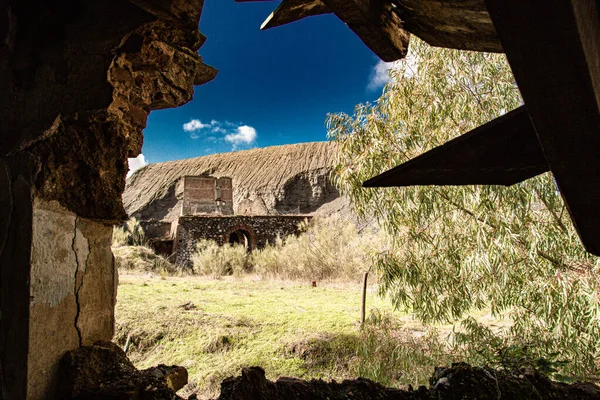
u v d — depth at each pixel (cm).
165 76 253
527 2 73
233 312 728
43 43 230
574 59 79
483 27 197
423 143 451
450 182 180
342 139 498
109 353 233
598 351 403
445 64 461
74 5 230
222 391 208
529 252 394
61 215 220
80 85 221
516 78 88
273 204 4862
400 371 441
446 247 449
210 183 2466
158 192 5434
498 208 405
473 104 441
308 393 217
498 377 218
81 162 228
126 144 248
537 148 144
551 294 390
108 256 252
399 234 472
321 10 217
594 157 100
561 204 402
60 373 212
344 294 969
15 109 228
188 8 198
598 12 85
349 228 1352
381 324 484
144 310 682
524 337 413
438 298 465
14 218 206
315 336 569
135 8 217
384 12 199
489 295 446
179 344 567
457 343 442
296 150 5716
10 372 197
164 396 213
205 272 1455
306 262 1305
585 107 87
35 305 200
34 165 207
